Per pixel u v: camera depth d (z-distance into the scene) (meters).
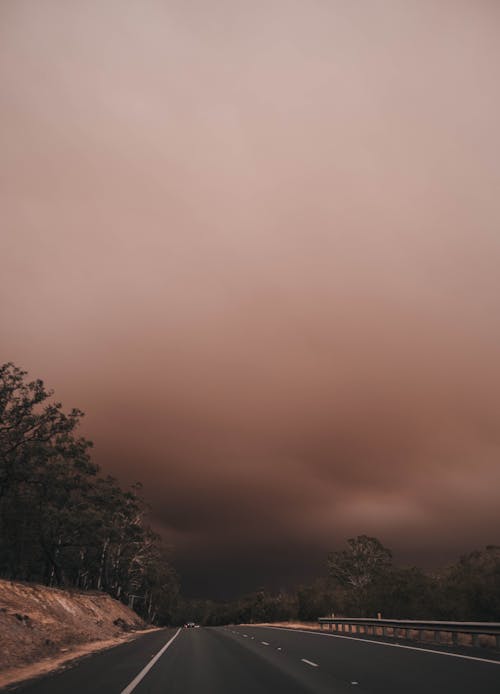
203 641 30.48
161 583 101.25
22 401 44.38
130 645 28.22
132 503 77.75
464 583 39.25
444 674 12.32
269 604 83.88
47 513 52.34
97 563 76.56
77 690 11.71
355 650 19.88
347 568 87.38
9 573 69.88
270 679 12.72
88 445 53.69
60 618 34.72
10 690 12.08
